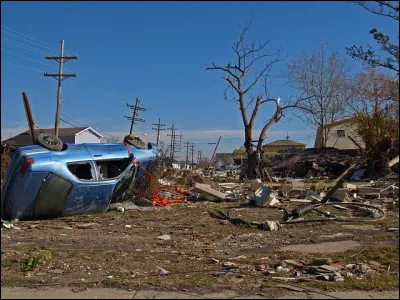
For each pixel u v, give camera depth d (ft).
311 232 33.19
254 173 98.53
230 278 20.52
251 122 101.71
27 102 45.75
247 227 35.70
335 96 152.97
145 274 21.24
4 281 19.97
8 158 76.28
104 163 46.65
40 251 25.76
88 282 19.85
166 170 64.23
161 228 35.65
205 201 56.18
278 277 20.57
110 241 30.01
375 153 86.79
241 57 106.83
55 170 40.60
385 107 86.69
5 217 42.37
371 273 21.49
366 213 41.24
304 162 113.19
